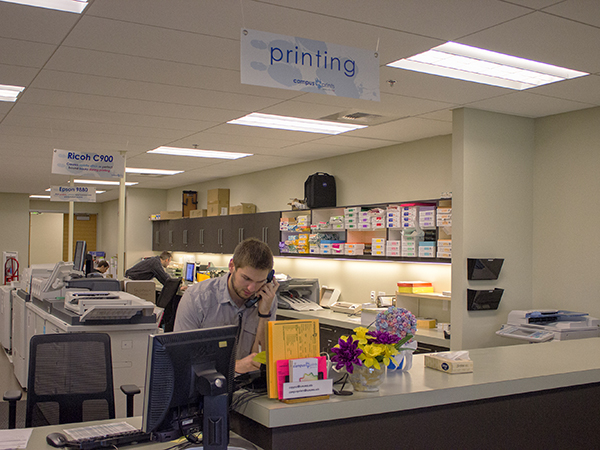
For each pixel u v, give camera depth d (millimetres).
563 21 2852
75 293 4547
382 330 2396
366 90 2631
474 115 4680
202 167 8758
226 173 9484
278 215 7809
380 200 6617
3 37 3182
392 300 6012
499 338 4781
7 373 6645
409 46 3221
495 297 4652
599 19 2820
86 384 2871
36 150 7188
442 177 5820
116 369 4105
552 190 4867
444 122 5219
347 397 2051
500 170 4812
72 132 5980
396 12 2754
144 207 12391
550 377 2559
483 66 3688
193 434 1919
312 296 6992
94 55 3471
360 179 6938
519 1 2615
